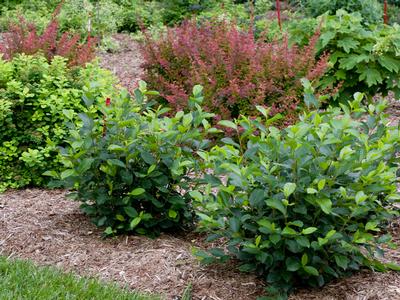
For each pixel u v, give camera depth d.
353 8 10.41
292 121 5.88
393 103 8.67
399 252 4.13
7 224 4.58
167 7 14.32
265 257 3.45
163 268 3.96
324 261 3.55
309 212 3.58
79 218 4.76
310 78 6.03
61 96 5.49
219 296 3.68
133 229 4.43
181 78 6.62
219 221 3.63
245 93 5.94
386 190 3.92
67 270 3.99
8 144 5.32
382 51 7.36
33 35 7.18
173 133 4.14
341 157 3.57
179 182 4.31
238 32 6.93
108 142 4.29
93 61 6.50
